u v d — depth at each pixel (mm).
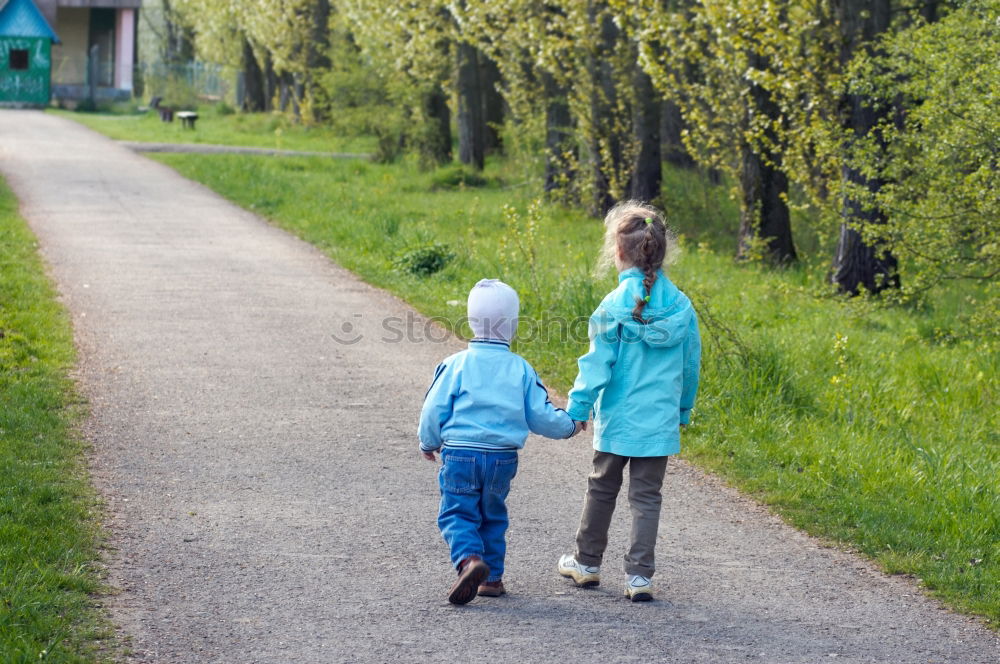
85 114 64500
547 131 31359
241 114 66000
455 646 5625
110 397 10555
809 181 21438
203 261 18844
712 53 24844
